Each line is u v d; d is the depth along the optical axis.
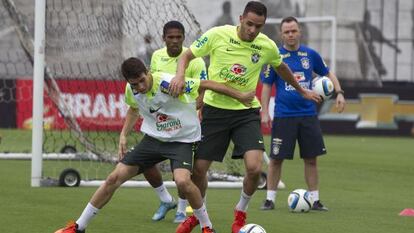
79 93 60.66
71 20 47.00
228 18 90.50
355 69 91.62
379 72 93.00
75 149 49.44
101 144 53.62
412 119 75.88
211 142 25.72
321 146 31.72
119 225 26.97
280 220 28.86
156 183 27.83
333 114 76.75
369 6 93.12
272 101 63.78
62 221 27.39
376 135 76.25
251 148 25.27
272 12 92.94
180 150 23.66
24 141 61.44
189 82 23.67
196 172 25.73
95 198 23.58
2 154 49.25
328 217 29.78
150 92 23.36
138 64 22.89
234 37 25.19
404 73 92.94
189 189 23.39
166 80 23.19
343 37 92.19
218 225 27.55
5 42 80.81
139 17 41.12
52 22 46.97
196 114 23.91
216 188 37.66
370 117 76.06
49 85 47.31
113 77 54.19
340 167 48.91
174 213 29.78
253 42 25.23
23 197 32.81
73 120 48.91
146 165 24.09
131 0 41.84
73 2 46.47
